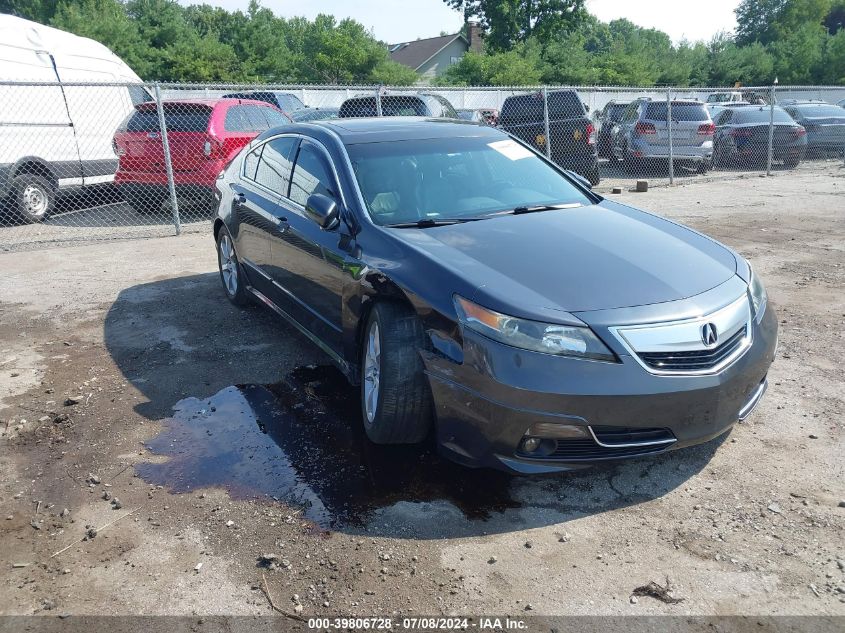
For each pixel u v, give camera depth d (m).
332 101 23.86
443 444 3.29
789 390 4.24
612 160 17.55
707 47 47.09
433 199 4.20
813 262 7.36
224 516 3.15
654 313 3.04
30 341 5.52
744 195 12.38
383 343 3.42
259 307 6.22
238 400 4.37
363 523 3.06
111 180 11.92
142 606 2.61
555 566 2.75
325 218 3.96
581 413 2.91
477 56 37.09
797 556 2.75
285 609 2.56
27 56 10.34
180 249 8.88
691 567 2.71
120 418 4.16
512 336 2.97
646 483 3.30
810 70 44.84
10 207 10.48
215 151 10.04
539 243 3.63
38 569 2.84
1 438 3.95
